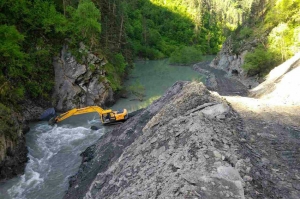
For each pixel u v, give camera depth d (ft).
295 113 60.59
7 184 60.75
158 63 265.13
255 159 38.52
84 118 97.35
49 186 60.44
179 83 85.30
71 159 70.95
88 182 56.08
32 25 106.32
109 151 64.59
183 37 370.53
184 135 42.37
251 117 56.18
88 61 113.50
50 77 107.45
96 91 112.68
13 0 100.37
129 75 187.21
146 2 392.68
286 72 108.58
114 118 89.56
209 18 419.95
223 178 30.55
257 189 31.65
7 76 90.22
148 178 36.58
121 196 36.09
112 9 170.30
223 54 232.73
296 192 33.04
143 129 62.44
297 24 160.97
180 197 27.55
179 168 33.88
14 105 86.79
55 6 118.62
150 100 126.52
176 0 421.59
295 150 43.09
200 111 50.39
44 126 90.48
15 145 68.59
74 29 114.42
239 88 144.87
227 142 39.45
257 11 225.35
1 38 86.89
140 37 308.19
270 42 165.99
